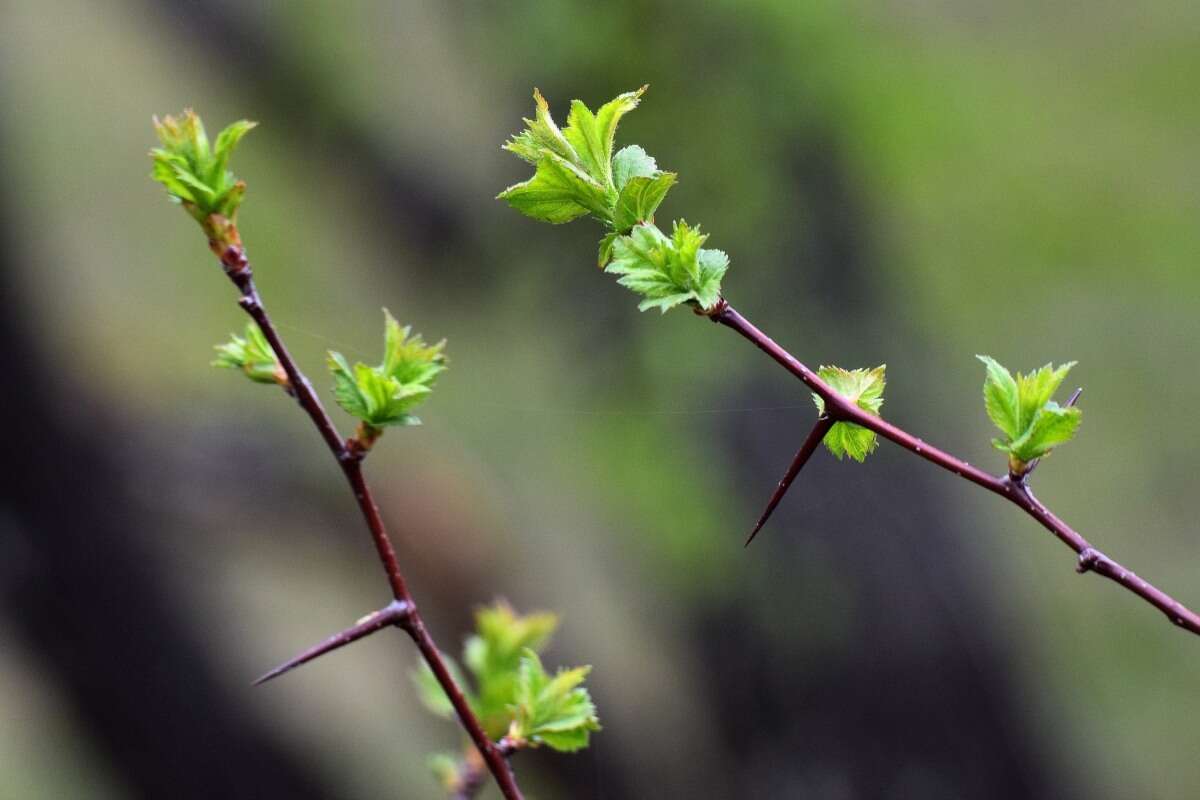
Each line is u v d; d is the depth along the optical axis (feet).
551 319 3.81
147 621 3.05
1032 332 5.99
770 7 3.73
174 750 3.11
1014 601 4.01
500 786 1.82
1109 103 6.41
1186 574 5.97
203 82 3.91
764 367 3.57
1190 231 6.16
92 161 5.00
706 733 3.56
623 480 3.60
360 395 1.79
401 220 3.91
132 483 3.06
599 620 3.62
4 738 3.87
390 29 3.85
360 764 3.81
